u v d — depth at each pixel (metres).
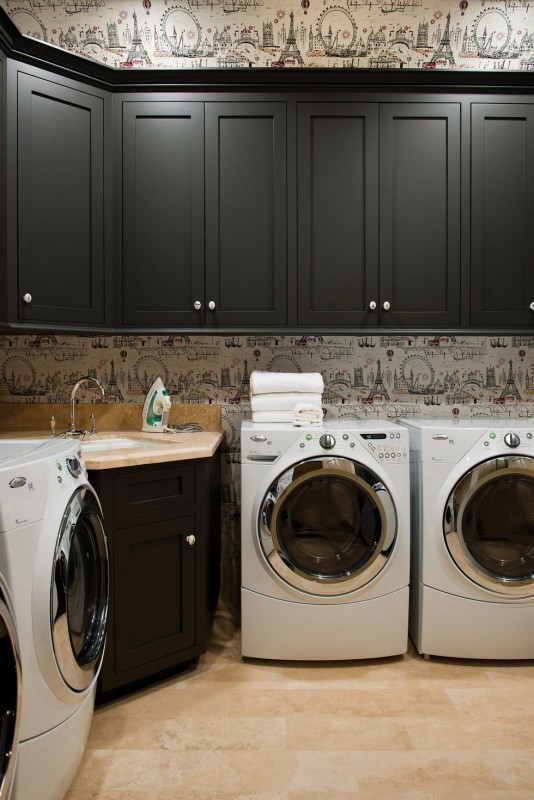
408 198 2.23
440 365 2.62
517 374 2.62
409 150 2.23
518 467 1.97
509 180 2.24
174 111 2.19
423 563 2.06
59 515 1.27
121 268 2.20
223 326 2.22
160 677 1.95
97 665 1.48
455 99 2.23
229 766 1.51
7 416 2.52
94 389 2.55
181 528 1.92
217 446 2.31
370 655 2.04
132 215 2.20
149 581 1.84
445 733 1.65
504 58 2.56
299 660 2.05
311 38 2.55
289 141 2.21
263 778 1.46
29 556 1.17
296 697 1.84
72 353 2.54
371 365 2.62
